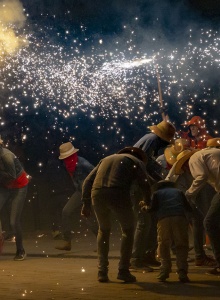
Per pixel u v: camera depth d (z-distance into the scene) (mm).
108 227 9820
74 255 13062
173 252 11875
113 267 11266
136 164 9711
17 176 12781
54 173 16312
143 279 9906
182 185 11359
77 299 8414
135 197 10641
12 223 12758
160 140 11055
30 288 9352
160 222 9672
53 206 16328
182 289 8953
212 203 9828
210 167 9820
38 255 13414
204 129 13961
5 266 11930
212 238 9836
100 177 9711
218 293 8555
